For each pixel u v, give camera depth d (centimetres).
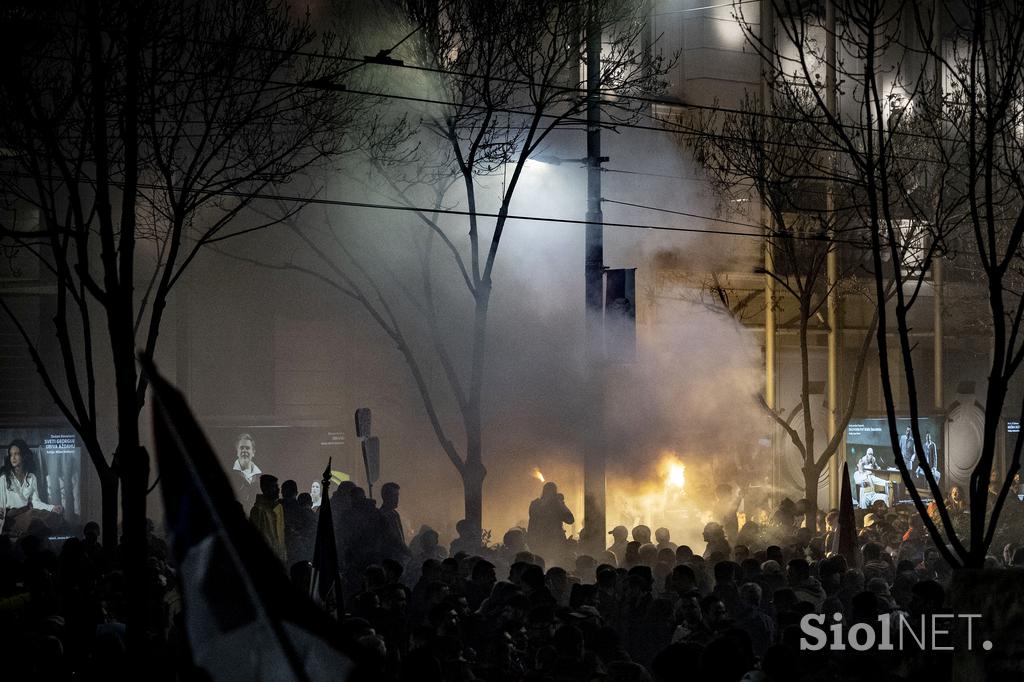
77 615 1123
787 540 2006
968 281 3903
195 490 265
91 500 2731
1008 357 895
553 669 915
